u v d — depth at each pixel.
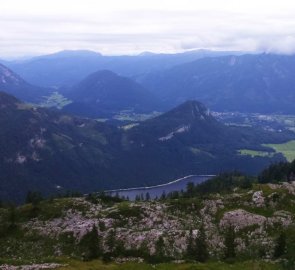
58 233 151.12
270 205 161.75
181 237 138.62
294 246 129.25
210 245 136.75
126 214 158.38
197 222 153.38
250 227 147.12
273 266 114.31
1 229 158.00
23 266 110.62
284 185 176.38
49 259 121.69
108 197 187.00
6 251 143.00
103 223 152.88
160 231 142.75
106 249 134.50
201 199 170.12
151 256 130.50
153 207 163.62
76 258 128.50
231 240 129.88
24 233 154.88
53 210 168.75
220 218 154.50
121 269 113.81
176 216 158.00
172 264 118.94
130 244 136.62
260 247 133.12
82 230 149.38
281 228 144.75
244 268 112.94
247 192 175.00
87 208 169.12
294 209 158.88
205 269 111.56
